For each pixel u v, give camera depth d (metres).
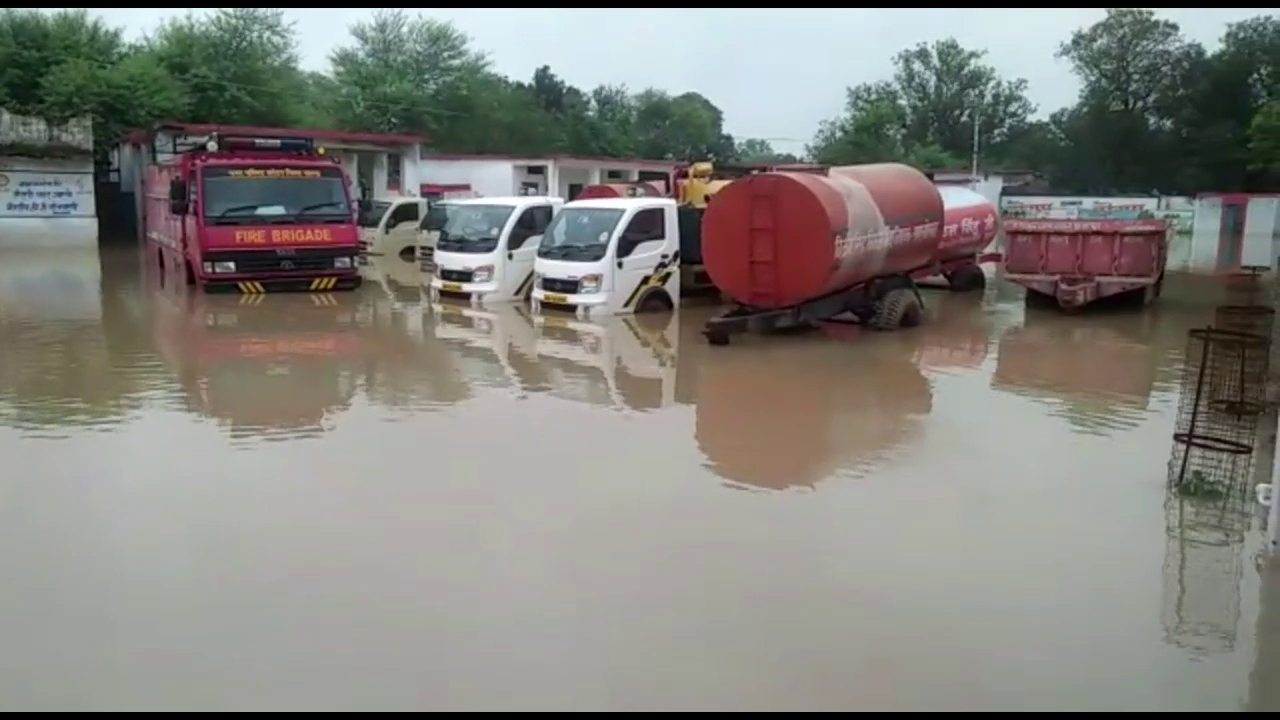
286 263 18.05
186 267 19.00
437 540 6.07
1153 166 58.38
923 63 79.81
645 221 15.95
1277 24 55.56
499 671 4.50
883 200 14.40
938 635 4.92
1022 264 17.14
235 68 42.06
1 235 29.14
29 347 12.66
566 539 6.11
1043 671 4.59
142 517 6.44
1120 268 16.48
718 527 6.37
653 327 14.79
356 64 54.94
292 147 18.70
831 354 12.87
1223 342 8.57
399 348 12.84
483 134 60.03
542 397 10.15
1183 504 6.93
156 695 4.30
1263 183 54.00
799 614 5.12
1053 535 6.30
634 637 4.84
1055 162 63.00
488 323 15.02
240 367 11.48
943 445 8.47
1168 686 4.47
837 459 7.98
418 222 26.86
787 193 13.05
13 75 35.03
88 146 29.97
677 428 8.93
